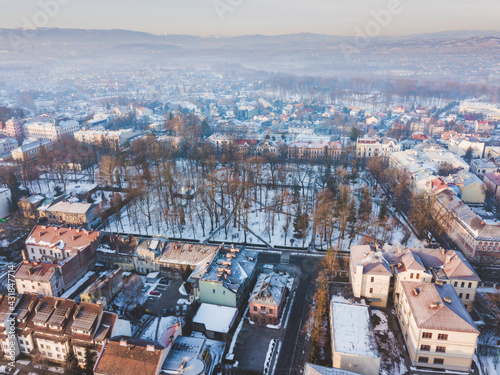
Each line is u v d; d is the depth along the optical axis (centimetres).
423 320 10175
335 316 11188
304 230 17800
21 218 19900
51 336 11012
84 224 19175
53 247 15788
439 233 18350
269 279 13238
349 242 17725
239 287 13100
